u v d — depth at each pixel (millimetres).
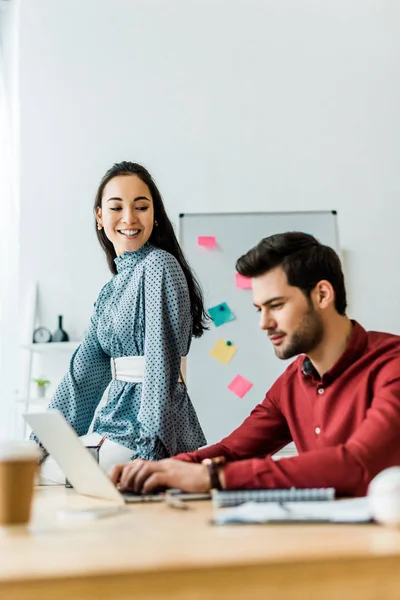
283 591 589
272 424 1529
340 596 594
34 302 3619
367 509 833
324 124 3770
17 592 558
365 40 3840
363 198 3709
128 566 583
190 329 1931
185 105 3789
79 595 563
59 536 765
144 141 3768
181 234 3641
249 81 3807
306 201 3705
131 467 1152
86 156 3770
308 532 740
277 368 3525
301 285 1290
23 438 3480
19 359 3574
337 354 1336
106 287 2039
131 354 1901
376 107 3787
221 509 942
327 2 3863
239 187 3721
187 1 3863
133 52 3834
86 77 3822
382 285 3637
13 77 3840
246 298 3582
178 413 1819
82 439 1821
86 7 3865
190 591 576
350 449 1050
